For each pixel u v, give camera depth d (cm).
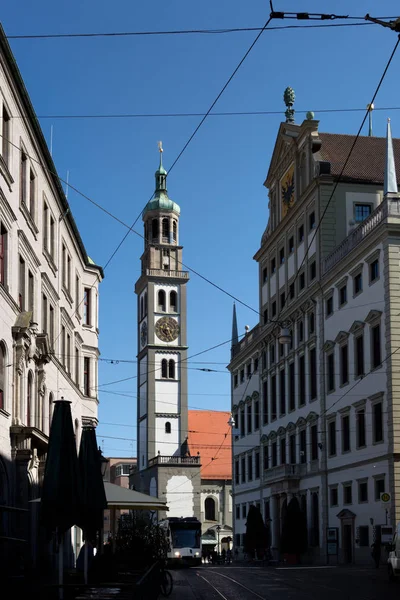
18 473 3578
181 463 12619
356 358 6200
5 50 3344
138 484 13450
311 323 7275
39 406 4188
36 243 4197
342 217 7062
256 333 8925
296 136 7781
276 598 2970
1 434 3394
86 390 6016
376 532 5712
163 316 13262
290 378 7794
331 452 6706
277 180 8381
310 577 4328
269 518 8212
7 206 3488
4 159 3472
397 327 5641
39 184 4269
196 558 7200
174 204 13775
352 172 7219
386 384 5653
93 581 2928
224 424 14125
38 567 3866
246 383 9400
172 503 12488
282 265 8169
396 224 5709
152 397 13025
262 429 8650
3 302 3434
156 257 13438
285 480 7425
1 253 3512
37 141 4141
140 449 13412
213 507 13238
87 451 2761
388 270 5694
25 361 3788
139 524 4338
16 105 3672
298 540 6962
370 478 5856
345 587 3447
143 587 1977
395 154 7500
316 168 7219
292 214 7744
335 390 6606
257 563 7525
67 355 5288
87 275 6091
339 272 6544
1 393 3484
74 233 5438
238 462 9638
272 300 8444
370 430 5894
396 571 3694
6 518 3425
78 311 5788
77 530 5297
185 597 3234
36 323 3922
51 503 1991
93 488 2725
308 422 7194
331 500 6638
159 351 13162
